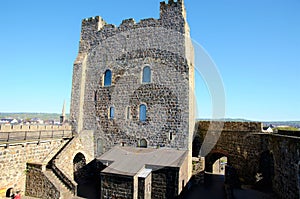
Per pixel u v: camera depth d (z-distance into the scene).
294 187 13.98
